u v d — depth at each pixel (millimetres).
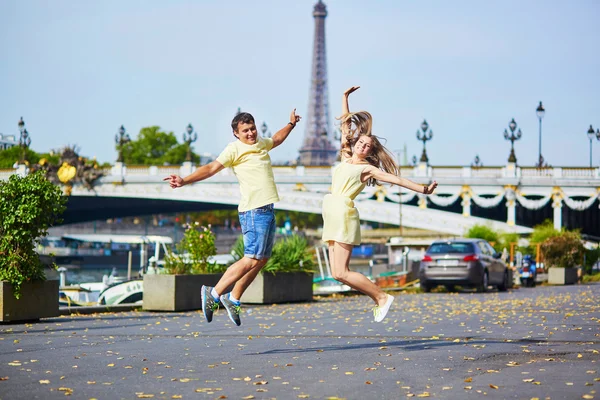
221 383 6863
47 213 13508
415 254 60312
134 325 12953
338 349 9273
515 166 67812
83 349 9367
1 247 13148
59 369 7676
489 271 27109
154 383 6863
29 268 13297
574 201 66938
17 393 6359
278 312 16516
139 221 166375
